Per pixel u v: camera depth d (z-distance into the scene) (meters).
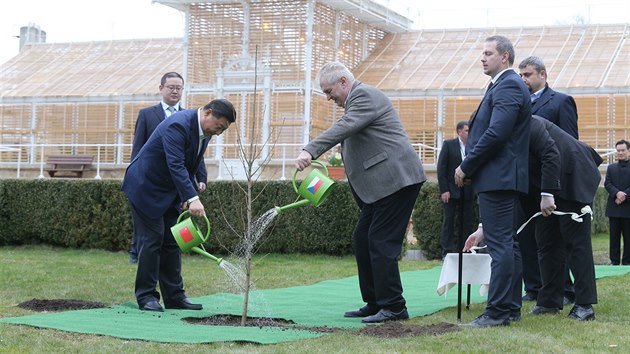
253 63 27.80
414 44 31.81
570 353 5.17
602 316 6.78
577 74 27.69
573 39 30.39
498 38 6.33
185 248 6.59
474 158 6.16
